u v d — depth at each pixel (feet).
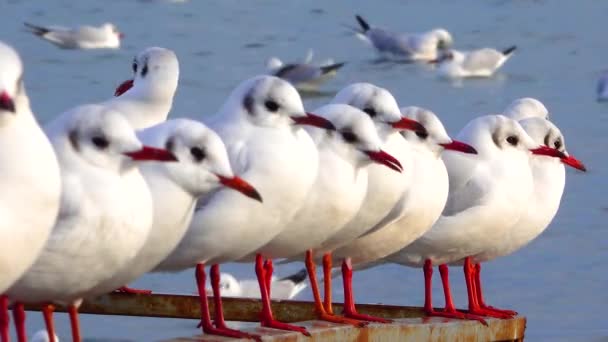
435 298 83.35
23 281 41.34
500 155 58.13
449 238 57.21
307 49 180.55
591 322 80.59
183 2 210.59
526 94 154.61
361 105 54.29
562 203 106.32
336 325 50.47
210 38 183.42
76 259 41.52
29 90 143.64
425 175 54.65
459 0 228.43
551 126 61.11
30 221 37.19
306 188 48.93
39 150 37.37
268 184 48.19
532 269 90.94
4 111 36.58
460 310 59.21
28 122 37.45
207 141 44.83
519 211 58.18
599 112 143.23
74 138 42.01
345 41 188.03
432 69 169.68
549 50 187.21
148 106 60.70
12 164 36.94
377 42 175.32
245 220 47.93
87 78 151.74
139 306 55.01
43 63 160.25
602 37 196.34
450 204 57.57
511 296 85.56
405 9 219.61
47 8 205.05
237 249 48.80
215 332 48.03
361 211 52.80
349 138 50.85
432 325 53.88
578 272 90.33
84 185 41.52
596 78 165.99
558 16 213.05
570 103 149.07
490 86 159.74
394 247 55.31
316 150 49.73
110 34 170.81
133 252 42.45
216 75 155.33
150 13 201.98
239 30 190.90
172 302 55.01
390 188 52.85
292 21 200.85
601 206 105.70
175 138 44.70
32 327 74.49
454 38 198.90
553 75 168.14
